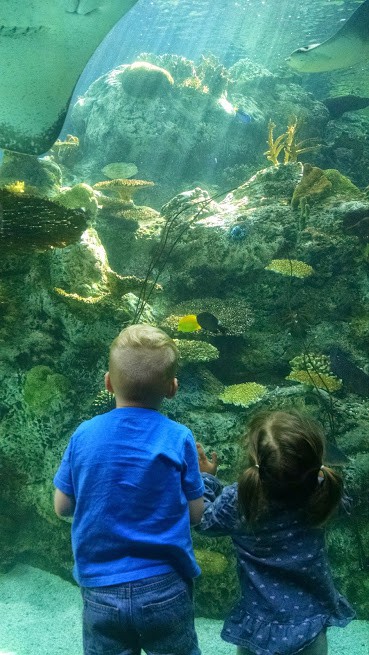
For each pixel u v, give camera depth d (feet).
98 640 5.68
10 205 11.51
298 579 5.98
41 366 14.43
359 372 14.48
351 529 12.32
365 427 13.55
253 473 5.81
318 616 5.92
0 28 13.92
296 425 5.76
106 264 16.26
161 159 32.17
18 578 13.60
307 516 5.84
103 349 14.58
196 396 14.58
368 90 51.85
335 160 35.42
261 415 6.16
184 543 5.74
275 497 5.75
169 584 5.59
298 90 39.91
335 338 17.10
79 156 33.32
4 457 14.25
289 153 29.50
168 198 31.55
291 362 15.44
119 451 5.85
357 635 11.09
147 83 31.24
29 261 15.52
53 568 13.74
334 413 13.83
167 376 6.25
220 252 18.30
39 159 21.72
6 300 15.08
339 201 19.20
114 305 14.64
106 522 5.64
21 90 15.02
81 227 12.10
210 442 13.62
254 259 18.04
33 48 14.28
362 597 11.91
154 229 19.63
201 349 15.01
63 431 13.94
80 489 5.87
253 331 17.48
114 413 6.16
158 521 5.66
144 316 15.61
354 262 17.84
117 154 32.04
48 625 11.60
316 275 17.93
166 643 5.57
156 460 5.79
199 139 32.40
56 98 15.29
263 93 38.17
